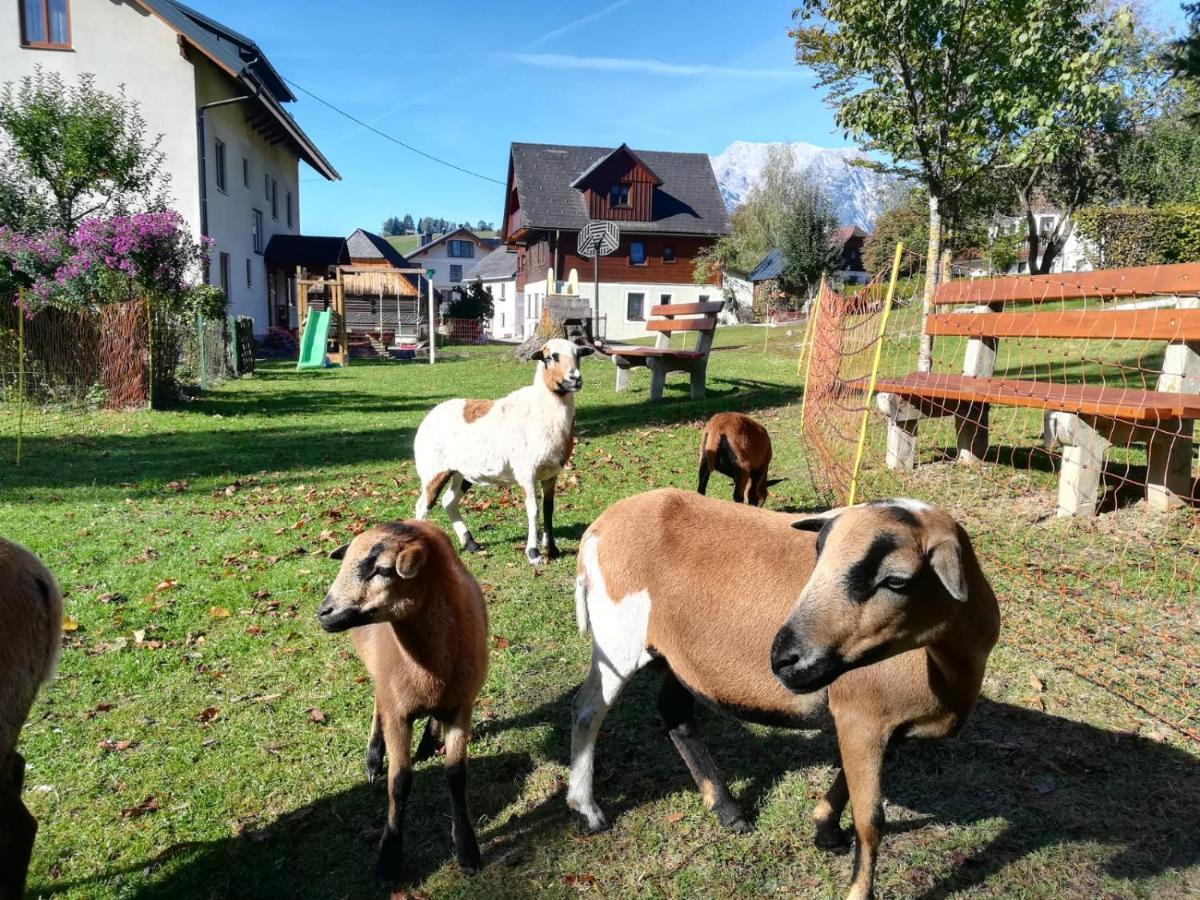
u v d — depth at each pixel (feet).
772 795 11.66
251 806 11.70
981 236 108.27
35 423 41.70
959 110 31.81
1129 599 16.52
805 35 45.01
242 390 56.75
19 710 9.10
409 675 10.16
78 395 46.37
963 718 9.21
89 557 21.38
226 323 66.49
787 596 9.55
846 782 9.98
